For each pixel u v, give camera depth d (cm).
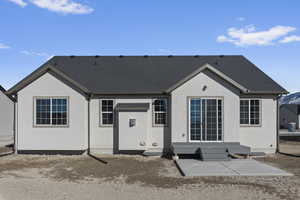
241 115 2061
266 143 2059
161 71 2270
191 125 1945
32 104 1972
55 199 974
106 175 1366
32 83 1980
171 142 1942
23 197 997
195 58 2441
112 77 2194
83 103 1980
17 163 1677
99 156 1934
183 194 1027
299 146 2619
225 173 1362
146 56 2462
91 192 1061
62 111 1977
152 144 2022
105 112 2053
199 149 1816
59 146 1970
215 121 1941
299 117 6781
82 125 1973
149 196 1005
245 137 2056
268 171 1397
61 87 1977
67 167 1560
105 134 2045
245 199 963
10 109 3581
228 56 2475
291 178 1277
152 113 2036
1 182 1222
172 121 1944
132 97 2045
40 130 1972
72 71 2267
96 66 2342
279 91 2033
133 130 1980
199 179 1264
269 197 984
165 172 1436
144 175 1363
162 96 2041
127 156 1944
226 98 1939
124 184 1187
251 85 2091
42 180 1264
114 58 2452
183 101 1947
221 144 1888
